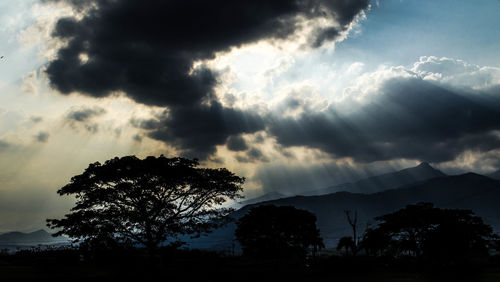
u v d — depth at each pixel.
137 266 42.12
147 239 42.06
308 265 55.72
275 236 74.94
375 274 46.62
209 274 43.16
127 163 41.28
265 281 39.94
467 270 49.75
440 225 59.50
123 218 40.53
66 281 33.94
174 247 44.47
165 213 42.91
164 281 37.78
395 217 64.25
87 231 39.25
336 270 48.50
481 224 59.72
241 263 53.75
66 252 43.16
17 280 32.41
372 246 70.12
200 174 43.97
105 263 43.25
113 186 41.25
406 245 62.69
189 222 43.94
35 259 43.59
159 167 40.81
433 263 55.41
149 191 41.53
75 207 41.72
